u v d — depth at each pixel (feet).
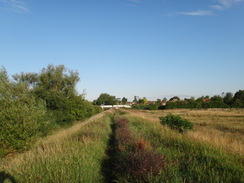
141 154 18.39
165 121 44.80
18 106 32.35
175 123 42.34
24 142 29.30
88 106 104.99
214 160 18.25
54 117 58.90
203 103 203.51
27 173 17.01
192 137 26.40
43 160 19.35
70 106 71.15
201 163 17.44
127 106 359.05
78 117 76.74
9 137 28.07
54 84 98.73
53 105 64.64
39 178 16.12
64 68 103.76
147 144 23.94
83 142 29.14
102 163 22.93
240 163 17.67
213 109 168.86
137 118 70.49
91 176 17.57
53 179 15.94
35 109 38.40
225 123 61.77
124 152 22.49
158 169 16.39
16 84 47.32
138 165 16.71
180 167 17.69
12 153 29.89
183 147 23.68
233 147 22.30
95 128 44.27
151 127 41.83
